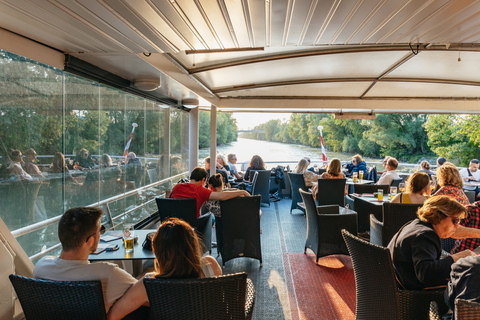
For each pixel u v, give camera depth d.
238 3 2.34
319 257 5.00
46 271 2.01
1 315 2.35
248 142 35.38
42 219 3.53
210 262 2.34
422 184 4.34
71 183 4.03
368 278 2.59
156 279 1.79
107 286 1.99
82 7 2.27
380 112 9.98
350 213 5.10
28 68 3.25
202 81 6.75
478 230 2.89
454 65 6.16
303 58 5.56
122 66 4.20
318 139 33.03
